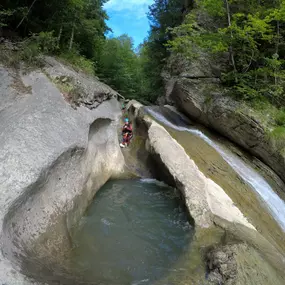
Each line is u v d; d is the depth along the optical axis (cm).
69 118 580
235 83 1018
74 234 445
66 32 1388
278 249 505
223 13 1080
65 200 451
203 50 1228
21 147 412
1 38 806
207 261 403
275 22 1016
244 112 877
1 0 893
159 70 2034
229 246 423
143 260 410
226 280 350
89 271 358
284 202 752
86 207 545
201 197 572
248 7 1089
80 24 1428
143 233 495
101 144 746
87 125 623
